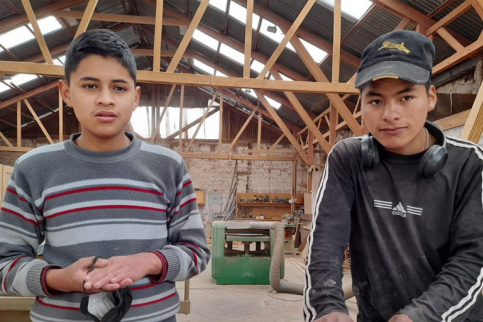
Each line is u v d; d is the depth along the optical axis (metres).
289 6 5.70
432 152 0.85
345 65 6.41
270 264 5.03
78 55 0.87
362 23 5.25
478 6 3.18
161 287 0.95
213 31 7.65
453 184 0.86
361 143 0.95
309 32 6.06
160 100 11.84
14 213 0.91
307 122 6.88
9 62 3.85
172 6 7.52
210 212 11.71
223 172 11.95
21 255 0.90
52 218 0.90
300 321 3.49
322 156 9.73
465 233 0.81
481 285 0.77
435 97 0.88
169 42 9.24
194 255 0.98
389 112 0.82
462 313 0.74
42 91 9.57
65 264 0.89
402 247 0.88
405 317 0.70
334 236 0.90
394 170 0.91
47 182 0.91
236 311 3.76
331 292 0.80
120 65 0.89
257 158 10.67
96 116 0.89
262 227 5.07
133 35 9.59
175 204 1.04
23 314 1.81
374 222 0.91
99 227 0.90
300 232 8.39
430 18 4.67
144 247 0.94
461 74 4.69
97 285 0.76
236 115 12.12
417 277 0.86
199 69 10.45
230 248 5.55
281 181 11.90
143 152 1.01
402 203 0.89
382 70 0.80
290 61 7.32
